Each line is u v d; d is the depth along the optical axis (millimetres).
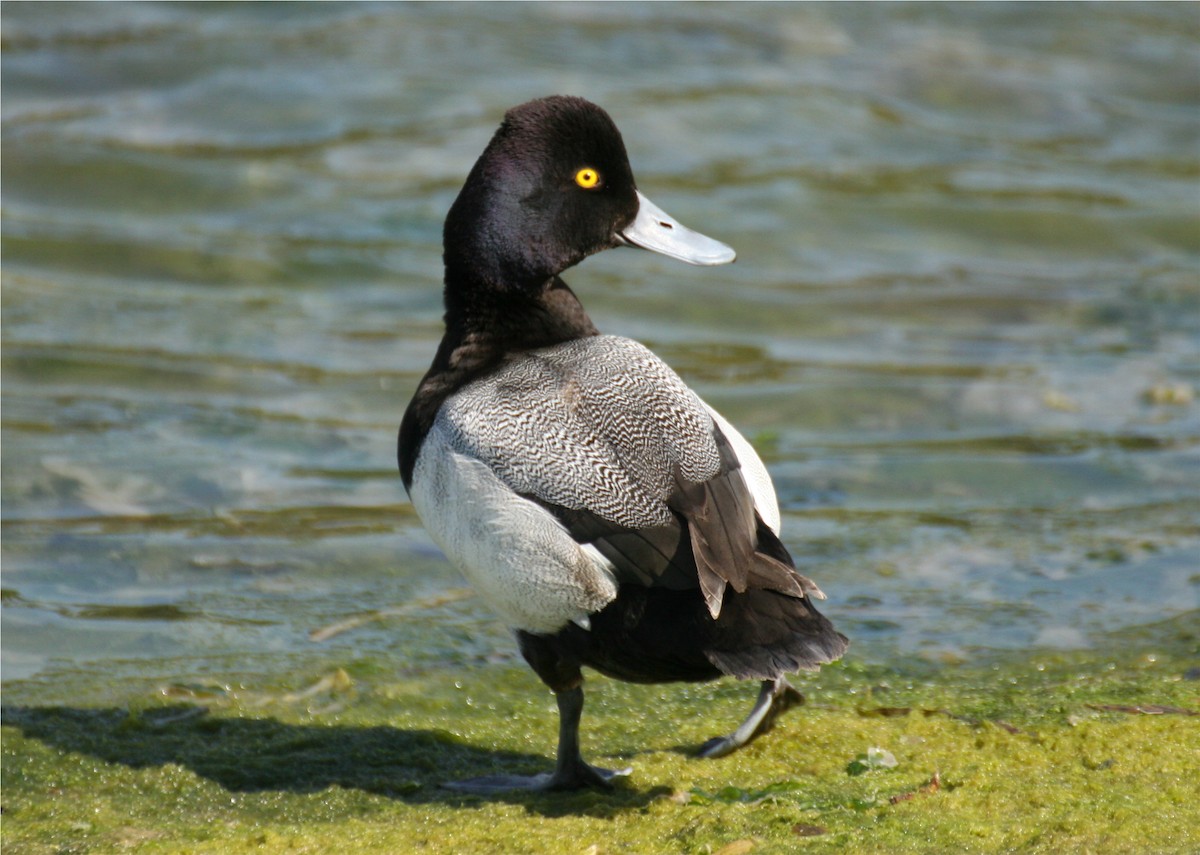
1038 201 17391
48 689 7781
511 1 21875
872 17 22031
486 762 7023
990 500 10852
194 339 13812
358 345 13945
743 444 6660
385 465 11484
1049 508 10656
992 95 20016
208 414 12289
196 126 18000
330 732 7281
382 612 8992
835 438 12219
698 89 19453
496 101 18641
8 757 6922
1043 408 12758
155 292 14953
